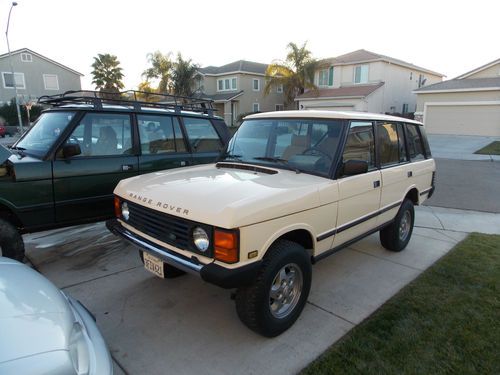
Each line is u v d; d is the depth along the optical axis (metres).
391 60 31.34
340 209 3.39
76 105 4.77
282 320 2.97
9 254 3.84
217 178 3.27
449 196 8.60
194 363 2.69
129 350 2.82
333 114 3.62
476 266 4.38
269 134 3.89
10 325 1.78
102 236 5.36
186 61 37.25
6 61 37.69
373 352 2.77
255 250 2.60
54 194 4.19
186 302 3.54
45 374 1.61
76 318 2.18
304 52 33.09
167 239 2.89
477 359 2.70
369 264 4.54
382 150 4.18
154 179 3.45
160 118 5.33
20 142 4.84
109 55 42.78
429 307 3.43
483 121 24.91
